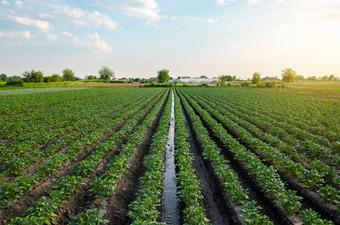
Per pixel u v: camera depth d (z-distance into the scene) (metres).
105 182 8.77
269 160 12.05
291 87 98.19
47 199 7.63
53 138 16.36
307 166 11.38
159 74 153.12
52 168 10.39
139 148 14.67
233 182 8.76
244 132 16.45
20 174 10.41
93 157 11.22
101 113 26.50
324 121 21.97
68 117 24.31
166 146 15.37
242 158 11.38
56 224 7.13
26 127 18.72
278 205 8.03
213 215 8.16
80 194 8.95
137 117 23.45
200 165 12.65
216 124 19.61
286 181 9.60
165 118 23.36
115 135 15.45
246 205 7.39
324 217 7.70
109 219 7.62
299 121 22.11
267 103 38.62
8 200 7.73
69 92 61.72
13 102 36.19
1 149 13.39
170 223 7.95
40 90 72.06
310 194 8.77
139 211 6.94
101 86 107.69
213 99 46.97
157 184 9.11
